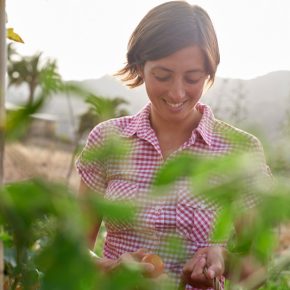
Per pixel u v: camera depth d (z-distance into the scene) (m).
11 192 0.35
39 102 0.37
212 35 1.84
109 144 0.41
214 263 1.22
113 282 0.36
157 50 1.78
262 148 0.42
